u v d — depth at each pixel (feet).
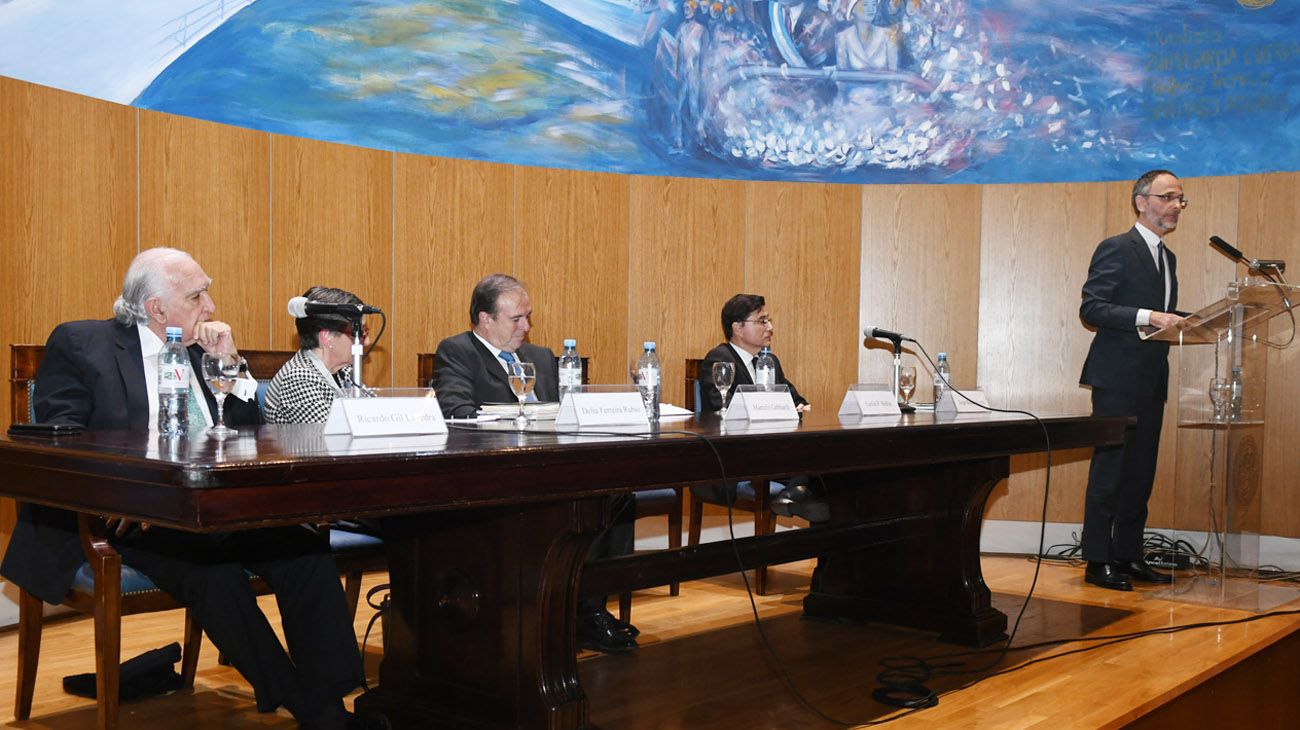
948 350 17.25
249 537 7.30
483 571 7.14
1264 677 10.44
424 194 15.61
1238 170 17.88
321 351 9.55
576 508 6.67
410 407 7.01
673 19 18.63
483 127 17.52
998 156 18.79
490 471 5.70
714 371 10.25
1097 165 18.53
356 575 9.70
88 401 8.03
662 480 6.64
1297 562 15.47
